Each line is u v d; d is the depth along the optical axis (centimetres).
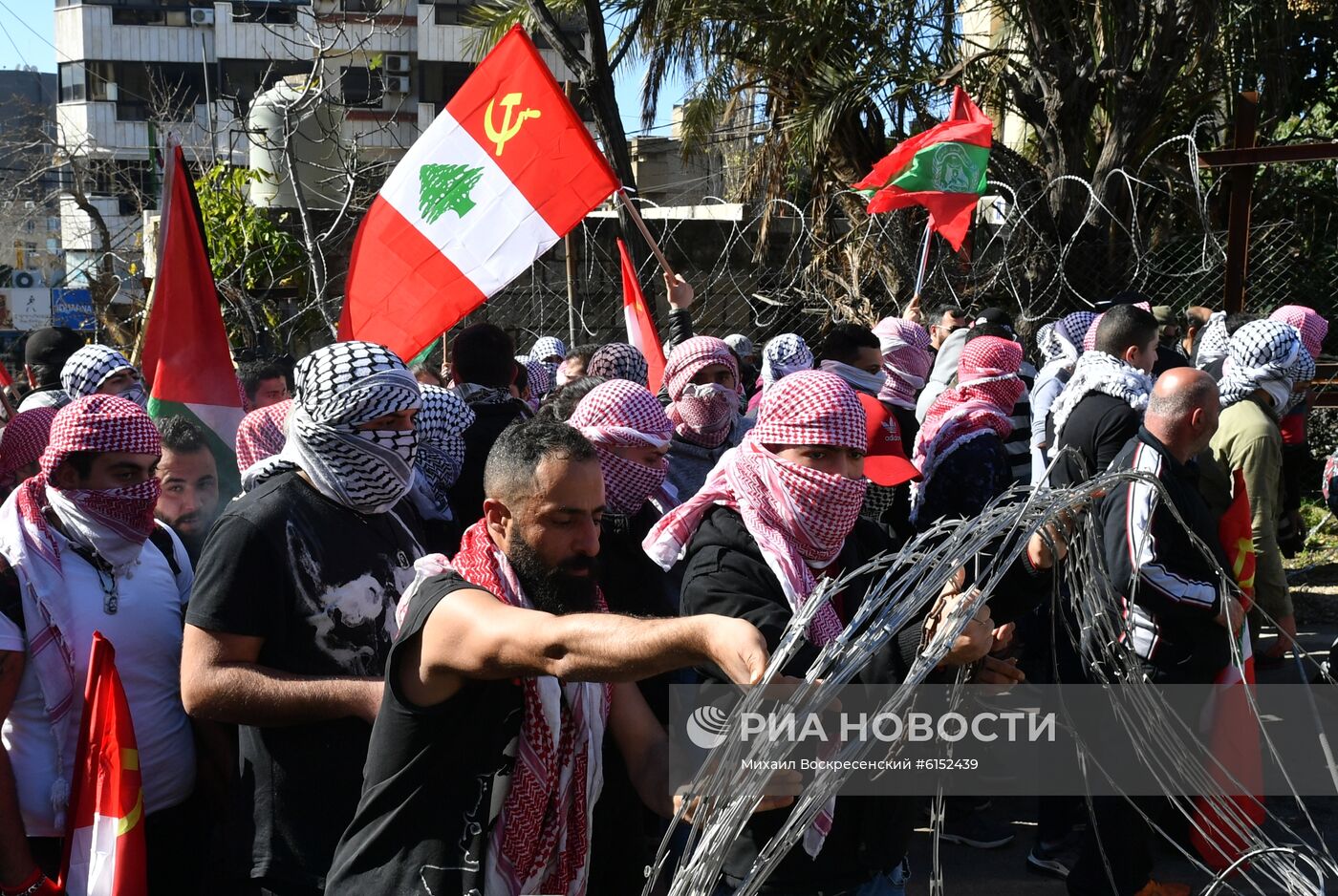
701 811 173
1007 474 443
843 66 1162
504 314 910
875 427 375
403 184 491
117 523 280
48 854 272
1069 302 927
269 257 898
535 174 488
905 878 274
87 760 260
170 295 392
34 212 2338
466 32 2766
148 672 284
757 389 788
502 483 211
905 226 1055
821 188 1198
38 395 546
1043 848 432
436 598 198
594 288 916
